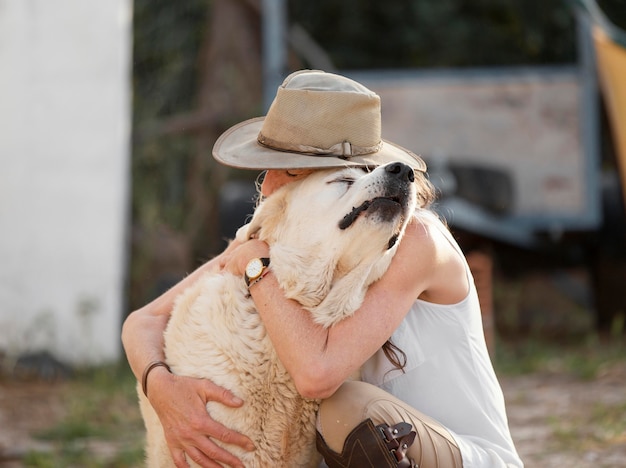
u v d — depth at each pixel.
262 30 11.72
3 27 8.33
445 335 3.23
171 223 10.79
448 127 9.54
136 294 10.21
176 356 3.35
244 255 3.30
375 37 14.31
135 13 12.37
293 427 3.26
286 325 3.10
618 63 7.69
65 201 8.34
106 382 7.41
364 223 3.03
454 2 14.19
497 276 10.41
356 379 3.33
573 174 9.34
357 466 3.05
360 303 3.10
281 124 3.22
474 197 8.99
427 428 3.06
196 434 3.20
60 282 8.29
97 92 8.38
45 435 5.84
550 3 13.79
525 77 9.42
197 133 11.33
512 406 6.42
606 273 10.07
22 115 8.31
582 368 7.52
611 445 5.05
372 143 3.28
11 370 7.83
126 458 5.18
